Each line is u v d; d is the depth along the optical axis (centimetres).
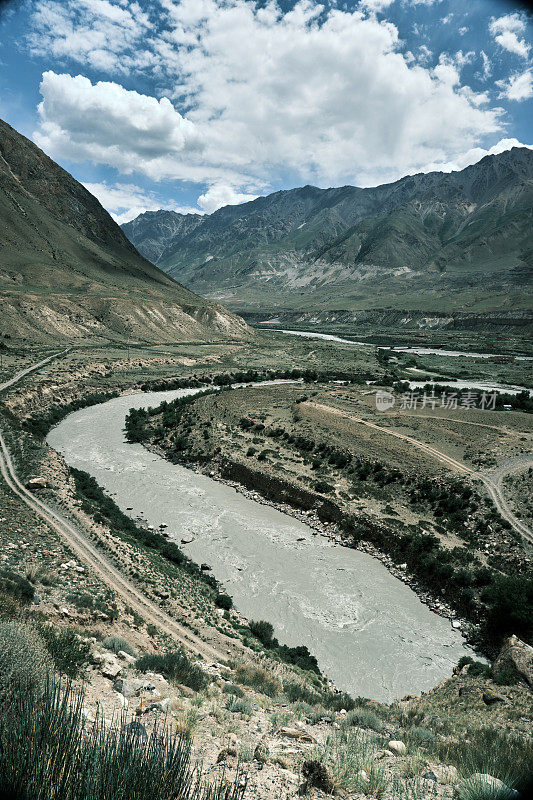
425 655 2928
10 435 5716
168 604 2733
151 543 3922
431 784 735
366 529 4506
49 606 1812
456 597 3534
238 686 1566
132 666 1335
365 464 5694
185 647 2191
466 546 4047
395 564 4100
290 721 1133
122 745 419
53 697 486
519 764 816
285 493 5369
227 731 866
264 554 4150
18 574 2194
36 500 3781
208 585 3478
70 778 372
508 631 3048
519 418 7306
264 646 2722
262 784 609
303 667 2592
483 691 1920
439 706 1861
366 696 2494
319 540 4534
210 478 6081
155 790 385
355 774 708
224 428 7319
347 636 3078
